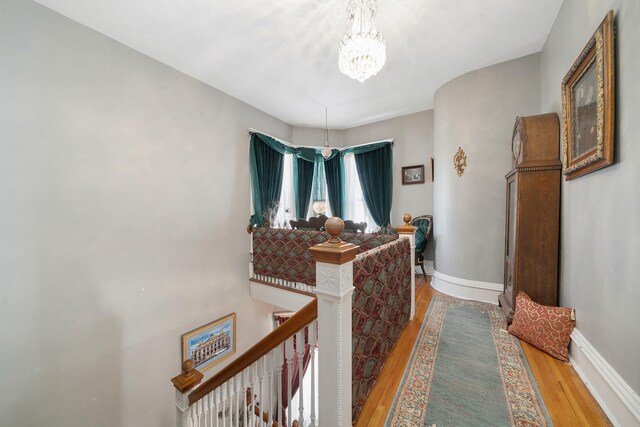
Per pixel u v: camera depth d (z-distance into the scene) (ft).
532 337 6.06
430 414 4.22
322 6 6.42
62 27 6.51
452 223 10.36
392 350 6.03
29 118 6.05
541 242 6.58
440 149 10.96
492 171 9.31
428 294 10.47
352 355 4.04
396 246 6.38
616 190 3.99
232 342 11.37
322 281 3.43
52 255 6.44
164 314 8.93
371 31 5.69
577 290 5.44
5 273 5.76
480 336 6.68
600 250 4.48
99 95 7.23
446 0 6.31
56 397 6.49
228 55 8.50
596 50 4.24
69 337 6.73
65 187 6.63
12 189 5.83
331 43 7.95
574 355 5.29
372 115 14.33
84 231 7.00
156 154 8.64
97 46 7.17
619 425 3.76
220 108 10.98
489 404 4.39
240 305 11.88
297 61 8.94
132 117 7.98
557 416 4.09
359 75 5.50
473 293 9.75
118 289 7.72
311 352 3.78
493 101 9.25
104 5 6.26
